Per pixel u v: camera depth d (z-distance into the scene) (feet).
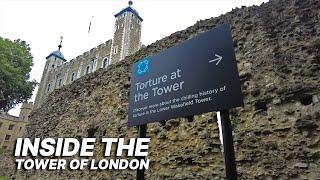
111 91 36.09
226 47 13.88
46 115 48.16
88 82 41.63
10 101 105.40
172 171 23.73
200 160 22.15
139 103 17.48
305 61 19.72
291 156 17.69
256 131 19.86
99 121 35.53
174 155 24.22
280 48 21.38
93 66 140.26
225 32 14.21
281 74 20.43
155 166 25.40
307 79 19.12
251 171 18.93
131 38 130.72
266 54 21.91
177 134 24.91
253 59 22.53
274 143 18.70
